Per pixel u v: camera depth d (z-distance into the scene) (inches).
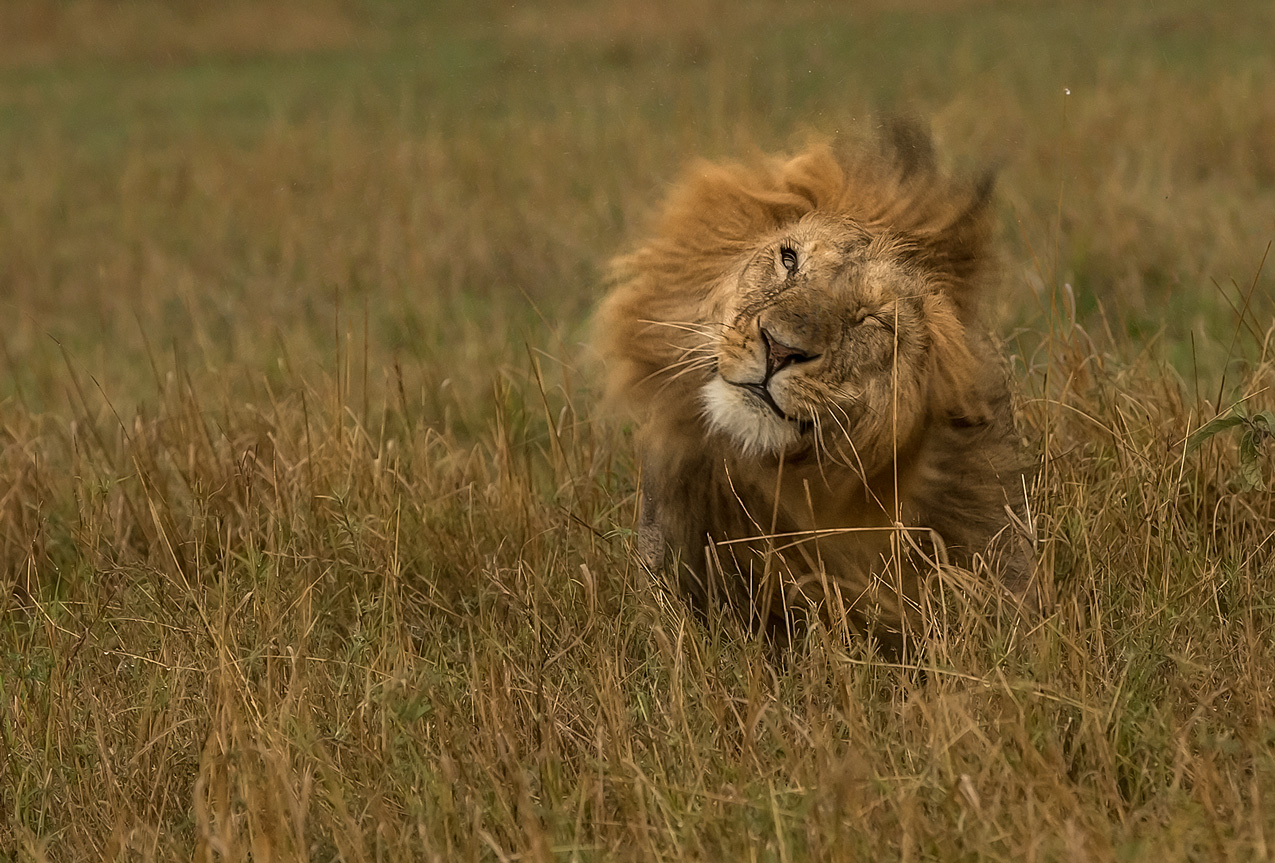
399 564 352.2
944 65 1061.8
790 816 222.8
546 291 650.8
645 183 767.1
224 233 794.8
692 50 1214.9
